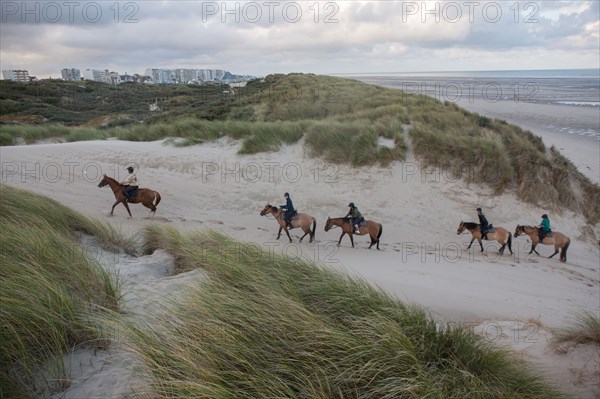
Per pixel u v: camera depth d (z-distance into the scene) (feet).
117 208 50.21
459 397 12.80
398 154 58.29
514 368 16.55
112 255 25.98
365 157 58.13
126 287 19.61
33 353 12.47
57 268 18.22
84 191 54.34
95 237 29.48
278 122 73.97
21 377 11.57
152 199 47.73
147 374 11.87
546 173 56.34
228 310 15.06
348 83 157.07
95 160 64.39
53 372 11.99
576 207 54.39
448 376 13.87
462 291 30.30
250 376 11.62
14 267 16.88
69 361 12.57
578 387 17.07
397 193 54.24
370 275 31.99
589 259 46.47
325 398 11.49
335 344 13.74
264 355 13.00
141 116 151.43
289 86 152.76
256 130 67.97
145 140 78.69
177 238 28.25
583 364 18.75
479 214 43.80
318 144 61.98
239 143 67.72
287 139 65.05
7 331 12.39
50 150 68.74
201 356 12.28
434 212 51.75
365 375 12.55
